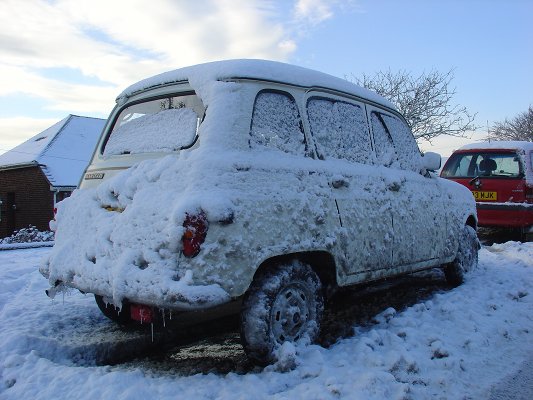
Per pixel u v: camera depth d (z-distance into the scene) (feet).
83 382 11.23
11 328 15.65
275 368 11.59
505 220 32.45
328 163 14.28
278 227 12.12
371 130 16.94
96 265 12.12
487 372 12.40
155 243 11.15
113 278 11.43
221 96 12.42
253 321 11.73
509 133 156.76
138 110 14.53
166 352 14.83
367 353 12.60
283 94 13.76
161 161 12.16
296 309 12.66
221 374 12.35
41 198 81.71
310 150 13.92
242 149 12.21
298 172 13.11
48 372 11.84
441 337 14.03
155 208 11.50
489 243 34.60
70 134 90.74
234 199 11.40
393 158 17.57
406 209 16.99
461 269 21.21
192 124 12.67
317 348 12.64
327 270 14.08
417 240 17.52
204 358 13.99
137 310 11.51
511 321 16.26
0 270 24.80
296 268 12.71
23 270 24.84
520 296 19.35
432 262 18.71
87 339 14.93
